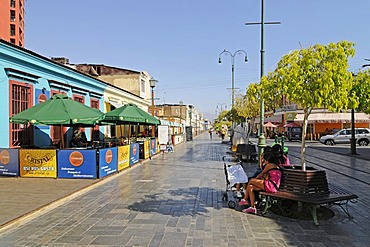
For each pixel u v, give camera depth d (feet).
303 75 21.01
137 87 122.11
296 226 20.65
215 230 20.01
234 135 72.59
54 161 38.81
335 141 116.57
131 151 52.24
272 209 24.43
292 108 172.24
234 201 26.37
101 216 23.21
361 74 48.80
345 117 146.92
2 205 25.81
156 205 26.30
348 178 40.06
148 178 40.01
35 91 48.85
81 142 57.36
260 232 19.58
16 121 38.40
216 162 57.62
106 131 81.05
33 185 34.37
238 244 17.69
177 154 75.56
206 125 557.74
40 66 49.55
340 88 20.45
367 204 26.27
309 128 158.92
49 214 23.95
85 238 18.79
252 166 51.08
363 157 65.36
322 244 17.62
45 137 51.78
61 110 39.52
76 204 26.89
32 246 17.66
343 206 25.34
